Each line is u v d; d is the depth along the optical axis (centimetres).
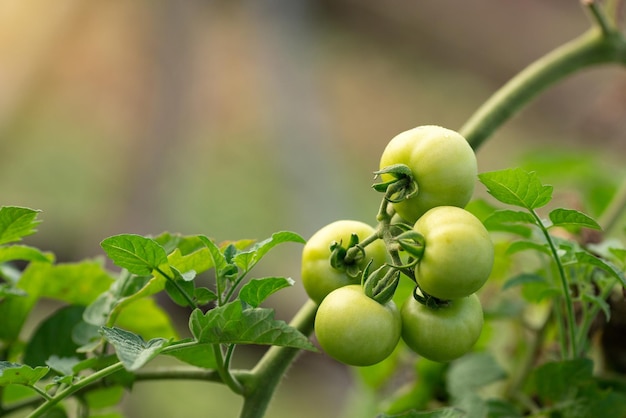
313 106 458
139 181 375
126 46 452
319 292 99
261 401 105
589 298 108
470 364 127
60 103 468
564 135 409
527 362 126
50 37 445
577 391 113
